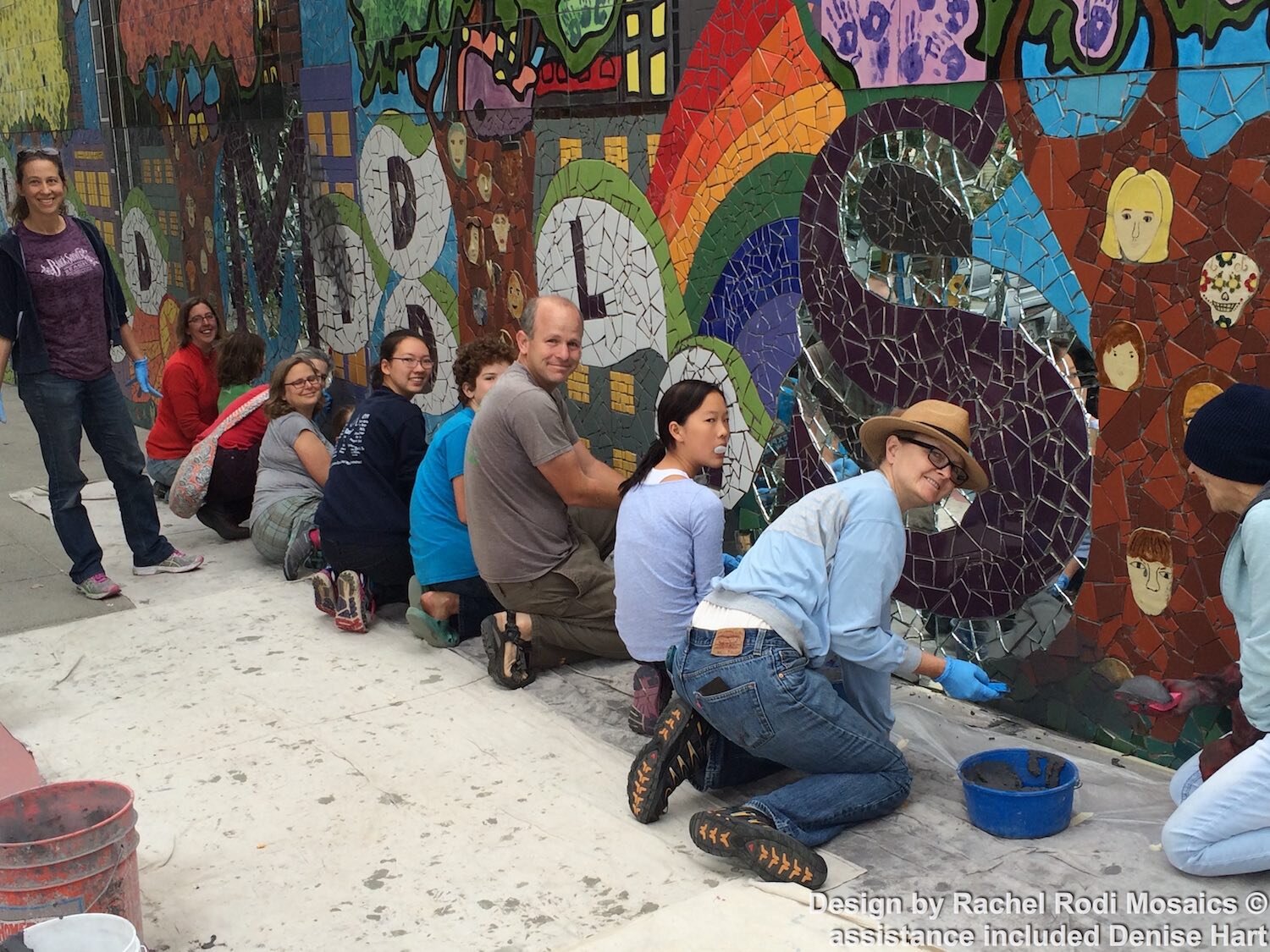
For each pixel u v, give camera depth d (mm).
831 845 3441
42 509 7414
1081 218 3617
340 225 7266
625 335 5355
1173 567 3578
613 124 5195
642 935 3043
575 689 4625
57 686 4824
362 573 5305
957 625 4246
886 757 3502
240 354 6891
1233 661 3467
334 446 6223
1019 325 3846
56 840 2818
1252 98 3180
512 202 5875
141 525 6164
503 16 5691
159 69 8945
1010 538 4012
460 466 4898
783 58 4402
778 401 4672
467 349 5074
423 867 3469
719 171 4734
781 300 4590
